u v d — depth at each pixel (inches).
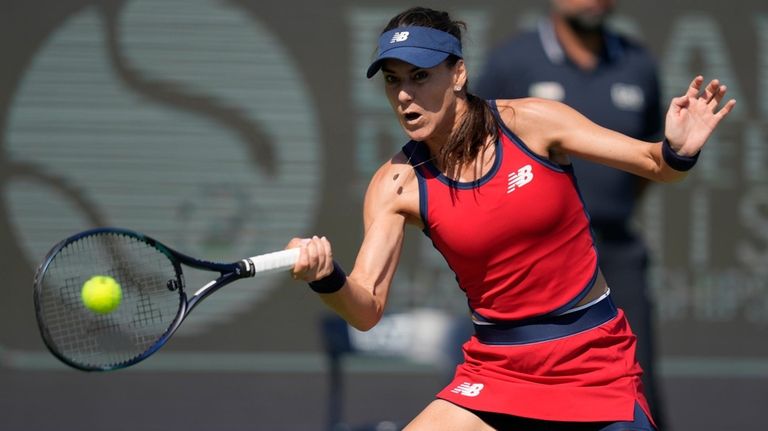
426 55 531.8
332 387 907.4
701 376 1279.5
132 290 559.2
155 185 1278.3
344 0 1285.7
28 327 1268.5
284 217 1282.0
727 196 1299.2
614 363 558.3
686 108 521.3
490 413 565.9
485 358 577.0
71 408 1159.0
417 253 1262.3
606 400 551.2
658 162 530.9
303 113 1283.2
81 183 1275.8
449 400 572.1
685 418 1146.7
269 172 1282.0
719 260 1298.0
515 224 543.5
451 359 890.7
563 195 549.3
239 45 1282.0
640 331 839.7
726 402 1196.5
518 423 566.6
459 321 898.7
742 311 1296.8
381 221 567.8
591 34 855.1
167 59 1279.5
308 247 525.0
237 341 1267.2
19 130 1273.4
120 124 1278.3
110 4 1277.1
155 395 1200.2
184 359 1264.8
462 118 547.2
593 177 826.2
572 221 554.3
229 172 1280.8
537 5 1285.7
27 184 1274.6
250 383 1238.9
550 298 556.1
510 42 873.5
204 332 1266.0
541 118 550.0
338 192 1283.2
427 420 568.4
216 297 1268.5
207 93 1280.8
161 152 1278.3
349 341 895.1
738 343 1294.3
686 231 1299.2
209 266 537.6
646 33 1299.2
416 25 541.6
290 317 1272.1
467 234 549.6
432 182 555.5
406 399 1192.2
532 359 559.2
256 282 1270.9
